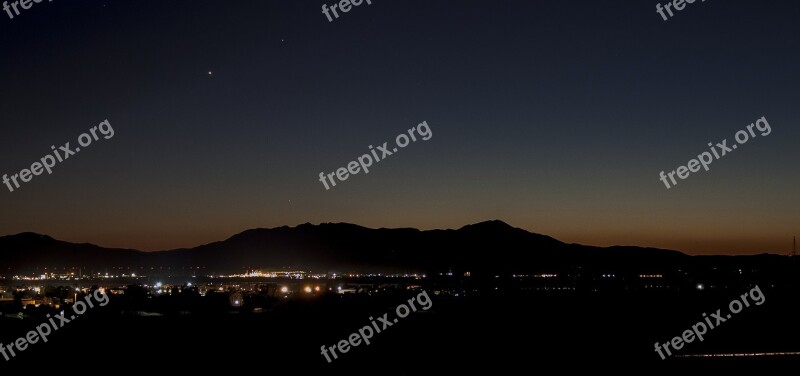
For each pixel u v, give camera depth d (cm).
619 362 5178
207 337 6109
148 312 8081
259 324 6944
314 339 6062
